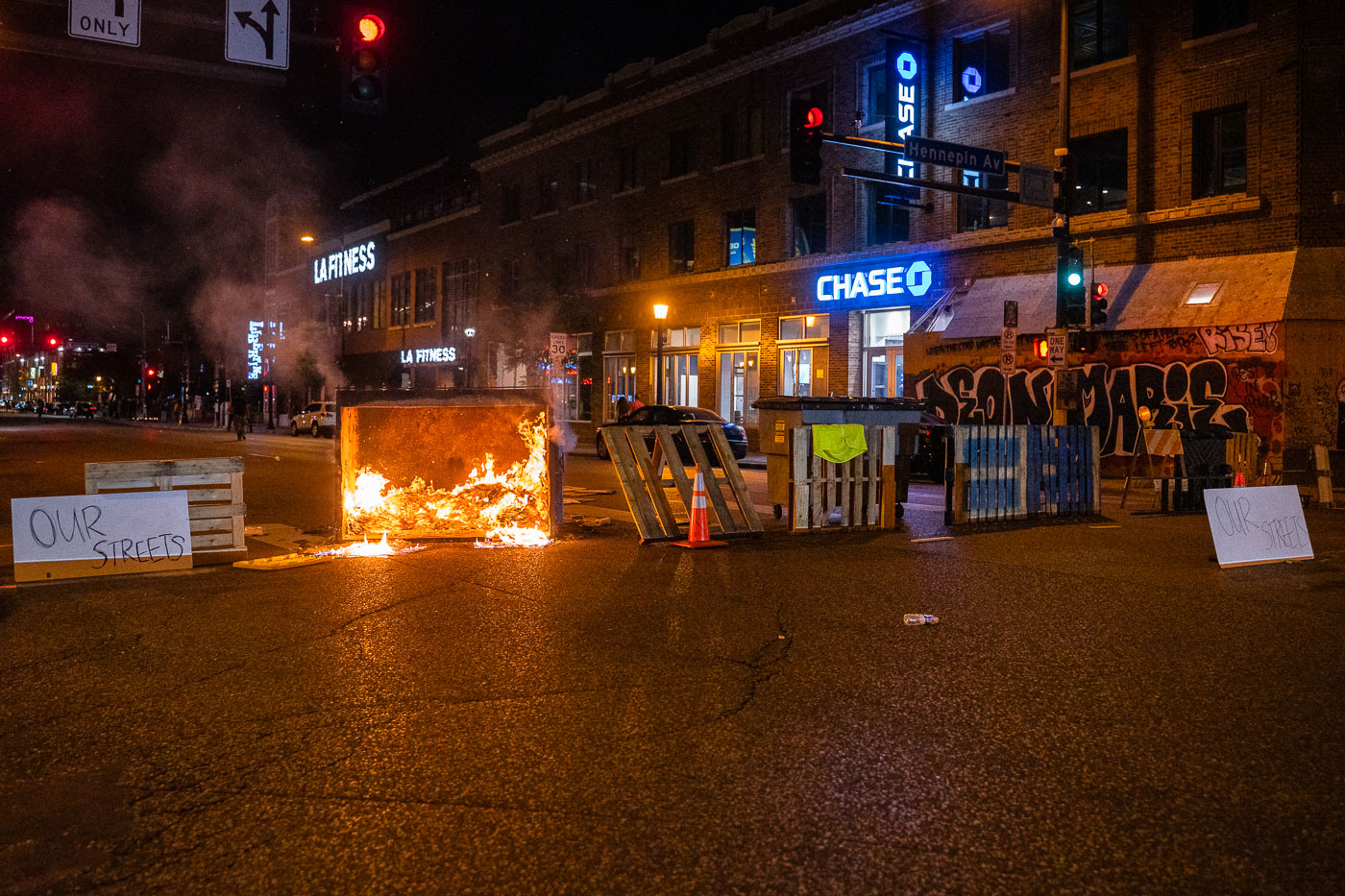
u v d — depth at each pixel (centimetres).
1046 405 2200
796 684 520
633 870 316
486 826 348
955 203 2508
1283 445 1825
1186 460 1366
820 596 754
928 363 2452
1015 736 440
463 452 1073
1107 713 473
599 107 3728
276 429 5641
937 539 1072
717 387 3253
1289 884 307
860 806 364
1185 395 1973
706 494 1057
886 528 1152
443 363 4944
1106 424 2100
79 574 835
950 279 2509
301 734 445
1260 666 557
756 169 3055
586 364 3853
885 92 2620
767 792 377
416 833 343
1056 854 327
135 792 380
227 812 361
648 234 3506
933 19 2541
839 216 2797
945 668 550
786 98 2956
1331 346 1833
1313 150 1894
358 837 340
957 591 776
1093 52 2245
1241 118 2014
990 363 2311
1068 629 644
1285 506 941
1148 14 2127
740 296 3130
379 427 1066
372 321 5741
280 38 1038
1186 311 1972
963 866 319
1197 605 721
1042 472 1265
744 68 3075
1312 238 1894
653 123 3475
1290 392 1825
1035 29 2323
